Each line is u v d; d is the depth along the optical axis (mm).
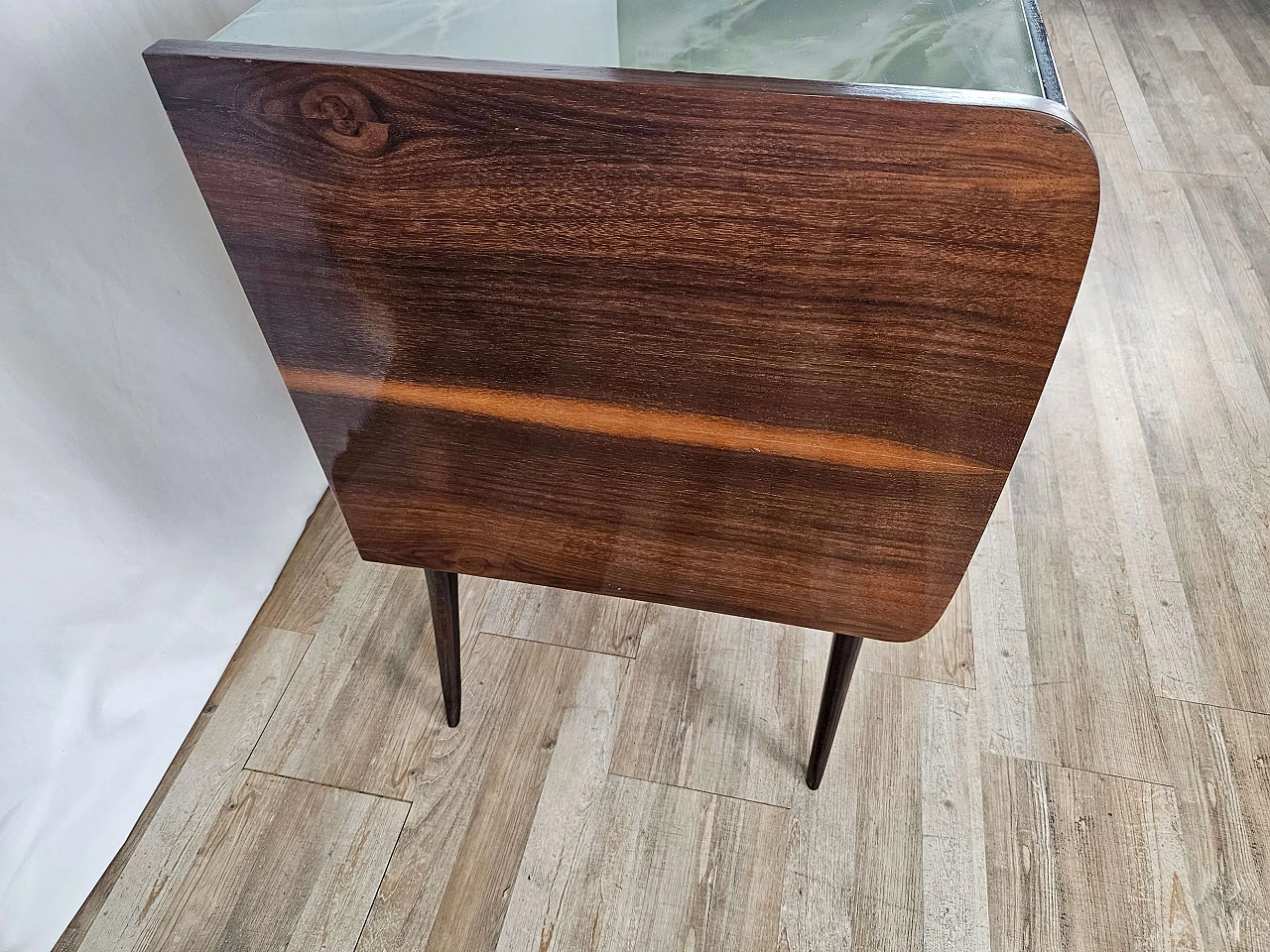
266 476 1077
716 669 1034
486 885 870
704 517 666
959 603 1097
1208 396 1335
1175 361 1387
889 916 847
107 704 875
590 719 991
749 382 562
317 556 1148
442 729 983
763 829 904
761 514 650
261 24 541
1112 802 920
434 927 844
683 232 493
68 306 777
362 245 542
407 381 624
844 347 529
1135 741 968
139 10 795
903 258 481
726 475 628
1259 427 1289
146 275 854
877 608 707
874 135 436
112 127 789
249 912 852
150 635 923
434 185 501
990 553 1148
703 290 518
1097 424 1300
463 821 913
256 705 1003
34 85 709
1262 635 1058
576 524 704
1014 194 444
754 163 457
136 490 883
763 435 593
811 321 521
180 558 953
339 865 883
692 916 849
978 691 1011
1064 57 2127
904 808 918
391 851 892
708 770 949
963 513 613
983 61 504
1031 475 1238
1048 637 1061
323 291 576
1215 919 841
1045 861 880
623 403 597
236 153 510
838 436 582
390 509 741
